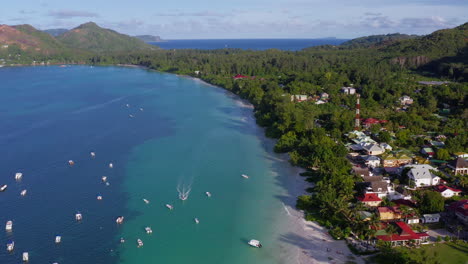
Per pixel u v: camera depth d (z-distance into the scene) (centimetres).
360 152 16575
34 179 14400
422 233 9931
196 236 10662
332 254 9619
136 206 12362
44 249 10056
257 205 12338
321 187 12244
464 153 15812
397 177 13762
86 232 10869
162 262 9531
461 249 9431
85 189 13575
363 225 10181
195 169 15375
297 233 10662
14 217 11656
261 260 9575
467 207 10838
